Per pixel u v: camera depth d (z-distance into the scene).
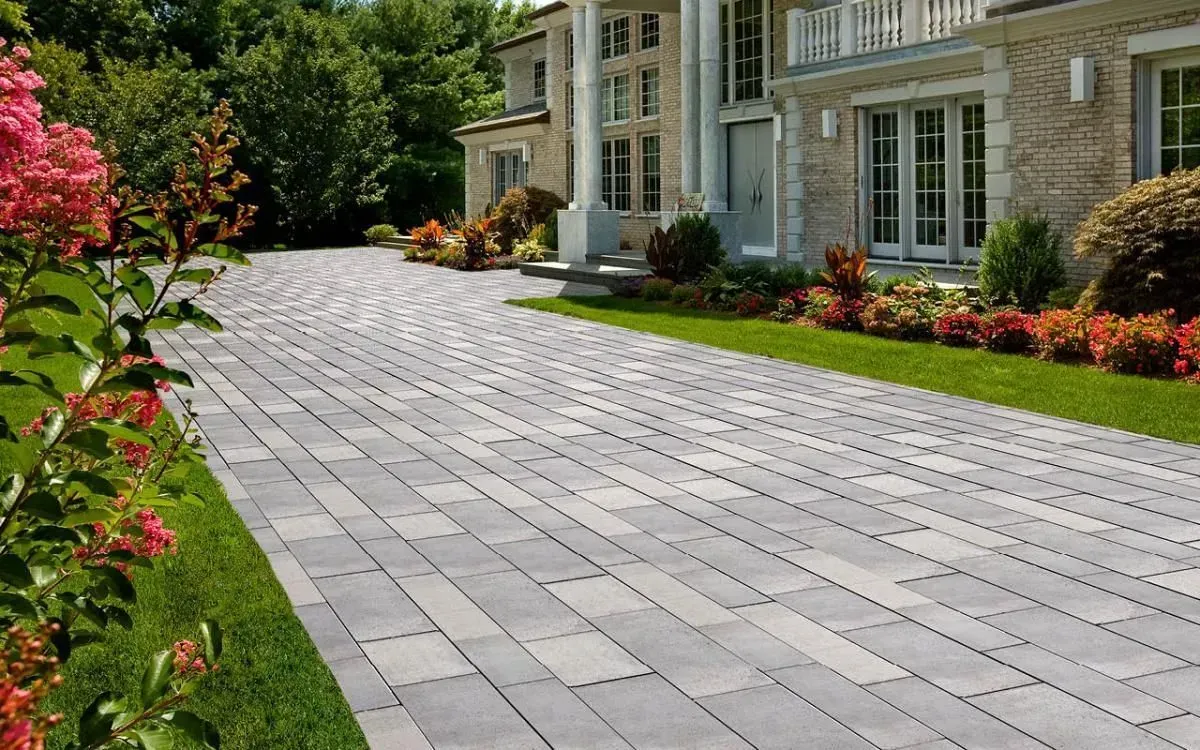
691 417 9.93
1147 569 5.78
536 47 35.78
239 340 15.59
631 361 13.13
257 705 4.34
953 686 4.44
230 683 4.54
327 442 9.16
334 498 7.45
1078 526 6.53
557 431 9.45
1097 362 11.59
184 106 38.38
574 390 11.37
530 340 15.02
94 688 4.45
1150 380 10.69
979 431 9.12
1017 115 15.05
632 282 20.03
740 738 4.03
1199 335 10.70
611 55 29.06
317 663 4.74
